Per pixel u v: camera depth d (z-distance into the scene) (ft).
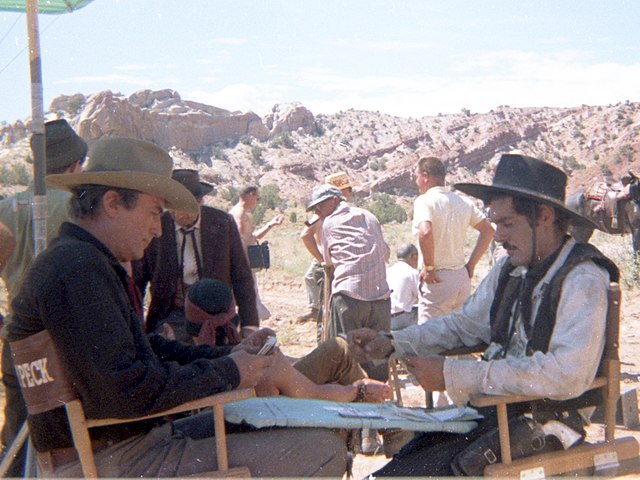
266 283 65.10
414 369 11.51
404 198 446.60
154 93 504.84
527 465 11.08
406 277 27.32
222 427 10.25
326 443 10.91
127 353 9.74
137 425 10.57
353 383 13.42
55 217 14.30
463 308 13.07
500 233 11.71
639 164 403.54
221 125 499.92
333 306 22.81
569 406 11.56
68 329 9.58
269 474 10.61
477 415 12.08
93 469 9.78
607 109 479.41
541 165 11.60
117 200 10.53
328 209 23.32
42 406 9.89
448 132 504.02
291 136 510.58
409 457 11.80
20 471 12.98
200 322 14.34
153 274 16.67
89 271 9.77
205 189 17.12
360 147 501.97
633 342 32.22
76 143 14.57
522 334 11.71
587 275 11.13
